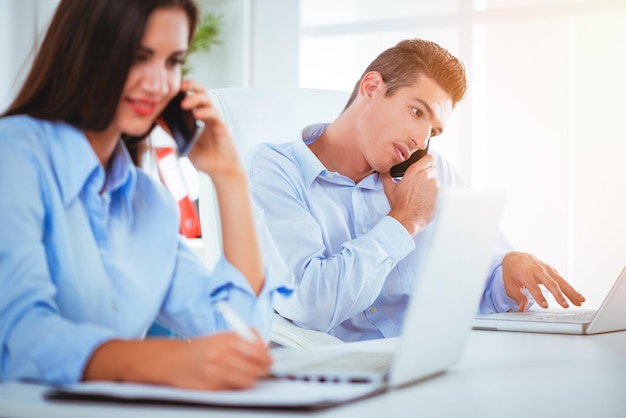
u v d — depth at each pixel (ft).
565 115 12.60
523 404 2.54
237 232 3.95
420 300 2.63
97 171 3.62
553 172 12.68
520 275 6.41
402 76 6.82
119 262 3.78
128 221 3.91
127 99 3.43
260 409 2.19
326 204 6.86
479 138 13.03
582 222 12.57
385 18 13.82
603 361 3.66
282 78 14.56
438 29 13.37
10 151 3.26
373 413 2.26
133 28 3.28
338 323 6.43
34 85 3.51
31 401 2.27
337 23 14.24
